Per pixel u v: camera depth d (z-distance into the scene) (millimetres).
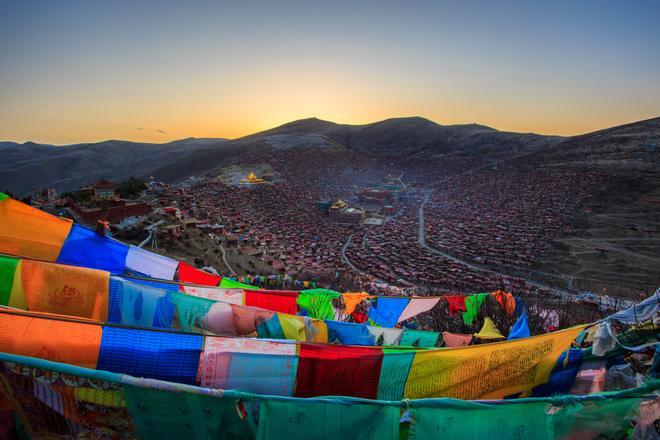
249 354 5211
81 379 4238
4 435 4316
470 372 5836
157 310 7203
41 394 4258
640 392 4539
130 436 4355
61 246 9305
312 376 5305
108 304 7125
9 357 4152
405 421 4586
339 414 4246
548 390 6395
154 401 4246
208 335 5219
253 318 7414
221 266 68125
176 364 5066
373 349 5512
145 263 10117
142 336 5066
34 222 9148
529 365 6227
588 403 4488
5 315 4855
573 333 6586
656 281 87125
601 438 4484
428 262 106938
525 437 4387
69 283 7047
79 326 4969
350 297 11477
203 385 5082
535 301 33094
